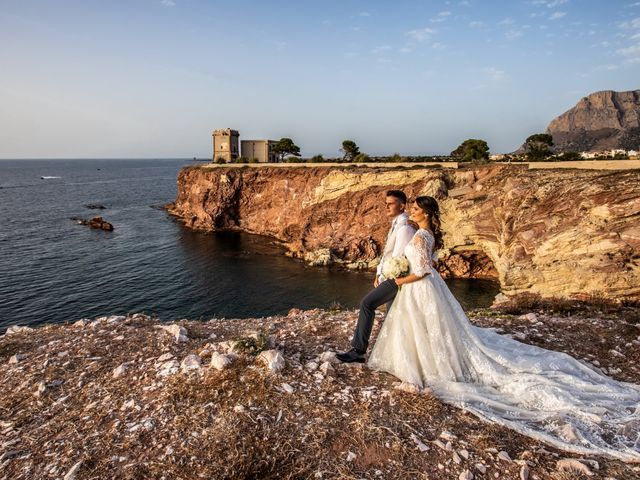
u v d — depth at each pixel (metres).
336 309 9.29
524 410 3.83
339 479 2.92
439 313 4.39
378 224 43.34
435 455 3.19
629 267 22.45
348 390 4.11
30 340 6.32
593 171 30.00
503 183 34.53
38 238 50.66
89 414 3.93
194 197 62.69
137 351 5.43
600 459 3.16
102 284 33.59
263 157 89.31
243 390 4.02
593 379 4.42
